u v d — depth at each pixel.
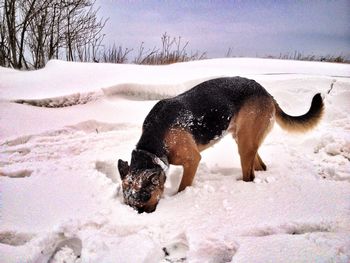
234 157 1.70
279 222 1.06
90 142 1.80
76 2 4.20
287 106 2.26
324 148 1.71
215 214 1.13
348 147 1.66
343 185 1.31
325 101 2.24
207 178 1.44
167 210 1.17
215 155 1.72
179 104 1.31
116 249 0.96
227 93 1.36
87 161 1.56
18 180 1.39
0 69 3.05
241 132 1.38
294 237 0.98
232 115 1.35
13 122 1.98
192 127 1.29
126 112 2.17
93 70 2.80
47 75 2.77
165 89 2.33
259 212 1.13
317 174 1.46
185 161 1.30
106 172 1.62
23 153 1.70
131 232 1.07
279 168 1.51
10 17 3.92
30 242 1.00
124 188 1.18
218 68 2.82
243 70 2.77
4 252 0.96
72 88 2.38
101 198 1.25
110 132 1.93
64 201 1.23
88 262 0.93
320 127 1.95
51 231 1.02
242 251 0.93
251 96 1.37
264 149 1.73
